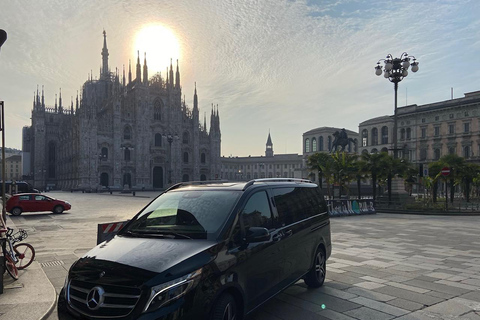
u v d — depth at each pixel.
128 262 4.06
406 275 8.16
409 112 85.38
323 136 113.00
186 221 5.03
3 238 7.14
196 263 4.05
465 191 43.22
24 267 8.50
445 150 78.44
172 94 105.06
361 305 6.14
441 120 79.56
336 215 23.48
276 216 5.81
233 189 5.51
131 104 98.81
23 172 123.12
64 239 13.88
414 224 19.08
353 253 10.78
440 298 6.53
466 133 74.69
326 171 33.00
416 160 83.81
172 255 4.15
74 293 4.09
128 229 5.29
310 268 6.80
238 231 4.83
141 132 97.56
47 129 119.19
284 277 5.71
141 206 33.75
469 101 73.88
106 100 111.56
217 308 4.09
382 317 5.60
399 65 26.41
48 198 25.81
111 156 92.88
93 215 24.75
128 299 3.69
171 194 5.89
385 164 29.16
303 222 6.59
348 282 7.57
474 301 6.37
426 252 10.94
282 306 6.08
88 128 89.31
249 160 173.88
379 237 14.12
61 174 111.31
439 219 22.03
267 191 5.91
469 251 11.12
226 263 4.36
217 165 113.81
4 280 7.54
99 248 4.77
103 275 3.95
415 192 66.25
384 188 45.12
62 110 124.12
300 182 7.44
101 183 91.88
